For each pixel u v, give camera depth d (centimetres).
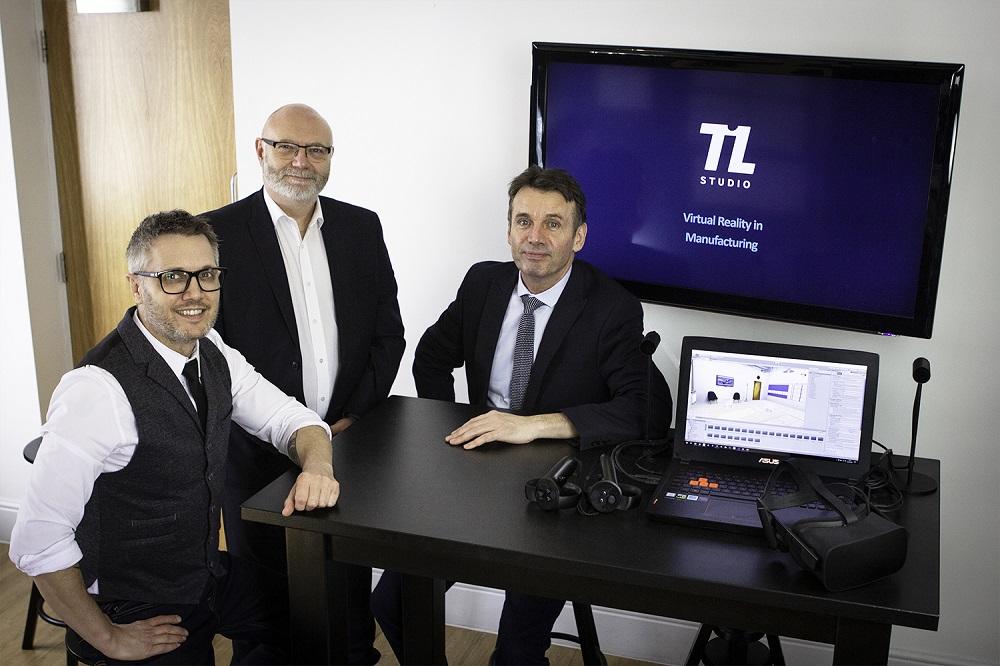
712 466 195
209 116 326
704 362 197
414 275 301
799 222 241
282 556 238
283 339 237
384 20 283
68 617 185
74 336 359
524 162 281
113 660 192
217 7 316
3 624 305
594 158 260
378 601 235
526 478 192
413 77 285
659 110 249
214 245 199
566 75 257
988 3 233
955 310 252
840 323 242
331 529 173
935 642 276
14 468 353
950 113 218
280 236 242
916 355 257
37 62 334
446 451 204
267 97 301
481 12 274
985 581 267
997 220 244
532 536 168
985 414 256
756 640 215
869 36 244
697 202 252
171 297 190
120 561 196
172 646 195
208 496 203
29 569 183
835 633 155
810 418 191
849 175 233
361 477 191
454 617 314
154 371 191
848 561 150
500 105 279
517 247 220
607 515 177
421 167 291
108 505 193
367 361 258
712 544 166
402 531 168
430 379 254
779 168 240
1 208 334
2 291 341
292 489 183
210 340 212
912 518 179
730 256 251
